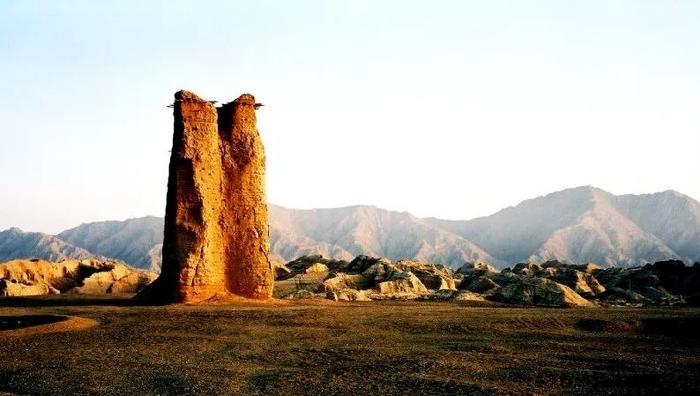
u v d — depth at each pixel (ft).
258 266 171.12
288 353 95.20
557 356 95.71
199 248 161.58
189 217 162.30
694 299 226.58
